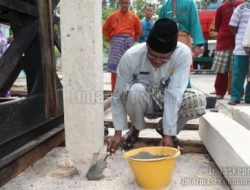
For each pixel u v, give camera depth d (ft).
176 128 9.73
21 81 29.37
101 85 9.20
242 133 9.31
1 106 8.58
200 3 46.55
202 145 11.21
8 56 9.46
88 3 8.27
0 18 13.07
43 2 9.68
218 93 22.11
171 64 9.72
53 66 10.11
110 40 19.20
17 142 9.64
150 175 8.17
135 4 52.01
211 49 46.55
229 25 19.98
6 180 8.87
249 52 19.07
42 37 9.86
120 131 9.77
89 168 9.09
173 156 8.31
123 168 9.88
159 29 8.59
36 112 10.44
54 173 9.55
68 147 8.89
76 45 8.43
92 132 8.76
